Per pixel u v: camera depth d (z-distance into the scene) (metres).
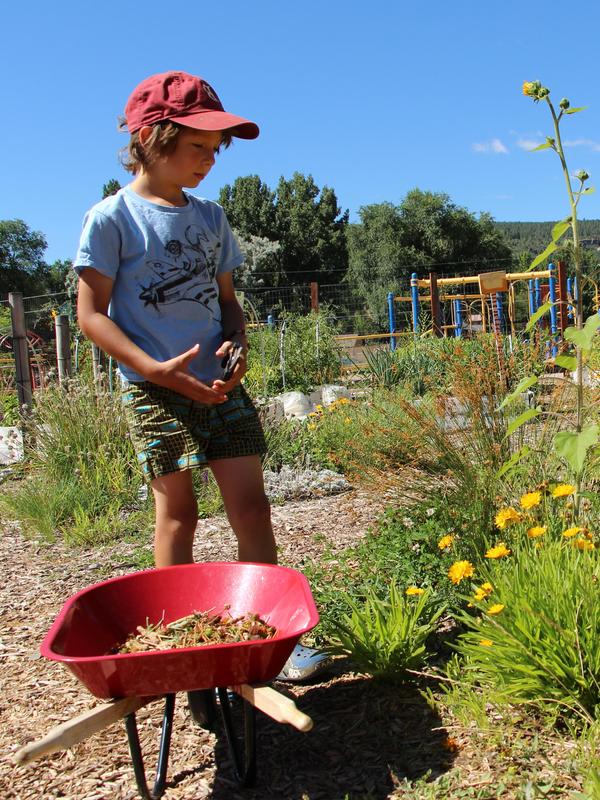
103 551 4.49
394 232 44.16
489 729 2.07
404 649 2.38
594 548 2.47
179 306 2.38
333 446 6.29
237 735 2.20
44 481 5.55
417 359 9.65
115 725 2.32
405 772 1.94
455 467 3.37
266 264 54.25
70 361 8.37
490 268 46.09
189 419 2.31
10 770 2.12
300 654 2.49
